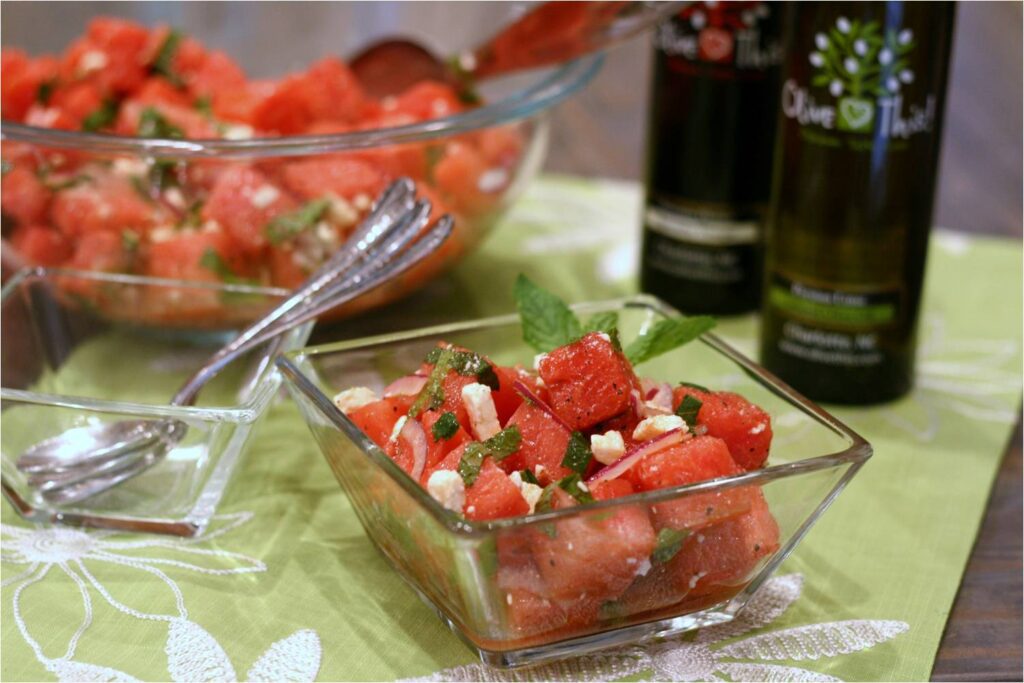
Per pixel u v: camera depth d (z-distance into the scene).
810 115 0.99
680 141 1.15
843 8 0.95
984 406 1.08
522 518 0.67
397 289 1.09
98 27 1.23
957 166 1.63
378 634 0.78
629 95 1.82
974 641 0.80
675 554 0.72
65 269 1.03
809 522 0.78
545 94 1.10
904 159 0.99
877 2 0.94
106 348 1.09
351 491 0.82
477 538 0.66
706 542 0.72
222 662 0.75
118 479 0.89
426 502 0.68
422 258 0.92
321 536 0.89
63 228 1.04
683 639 0.78
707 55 1.11
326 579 0.84
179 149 0.97
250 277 1.05
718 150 1.14
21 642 0.76
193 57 1.25
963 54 1.88
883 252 1.02
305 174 1.01
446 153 1.06
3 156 1.00
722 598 0.77
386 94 1.37
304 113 1.19
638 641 0.77
